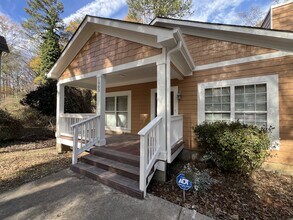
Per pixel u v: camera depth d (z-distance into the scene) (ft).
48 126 36.11
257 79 16.21
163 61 13.16
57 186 12.25
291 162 14.70
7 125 27.27
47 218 8.90
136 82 25.93
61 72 22.71
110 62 16.83
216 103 18.54
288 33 13.99
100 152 15.67
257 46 16.31
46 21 64.18
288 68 14.88
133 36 14.89
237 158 13.51
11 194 11.32
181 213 9.25
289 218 9.12
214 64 18.69
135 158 13.58
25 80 69.72
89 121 16.72
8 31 66.03
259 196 11.25
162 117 13.20
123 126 28.53
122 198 10.62
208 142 14.99
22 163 17.60
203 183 11.85
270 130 14.88
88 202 10.25
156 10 46.37
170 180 13.41
